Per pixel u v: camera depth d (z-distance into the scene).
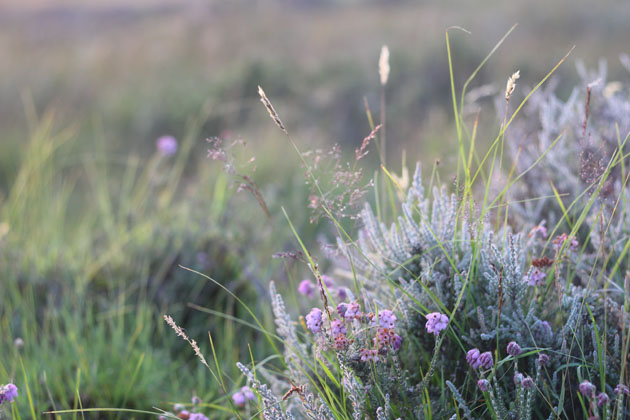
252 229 3.70
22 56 11.57
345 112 7.45
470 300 1.81
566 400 1.69
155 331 3.00
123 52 11.54
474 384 1.74
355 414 1.56
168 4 18.09
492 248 1.73
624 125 2.69
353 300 1.79
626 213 2.10
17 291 3.11
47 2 18.83
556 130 2.79
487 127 4.70
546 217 2.52
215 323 3.04
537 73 7.83
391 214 2.73
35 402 2.34
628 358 1.66
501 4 12.74
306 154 1.89
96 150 7.05
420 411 1.61
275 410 1.59
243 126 7.29
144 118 7.80
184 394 2.47
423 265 1.92
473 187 2.49
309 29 12.78
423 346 1.86
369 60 9.32
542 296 1.80
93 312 3.12
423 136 5.81
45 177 4.41
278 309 1.96
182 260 3.32
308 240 3.67
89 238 3.83
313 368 1.88
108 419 2.36
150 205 3.95
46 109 8.54
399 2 16.08
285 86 8.59
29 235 3.72
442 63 8.44
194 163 6.13
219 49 11.38
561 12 11.37
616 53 8.80
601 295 1.89
